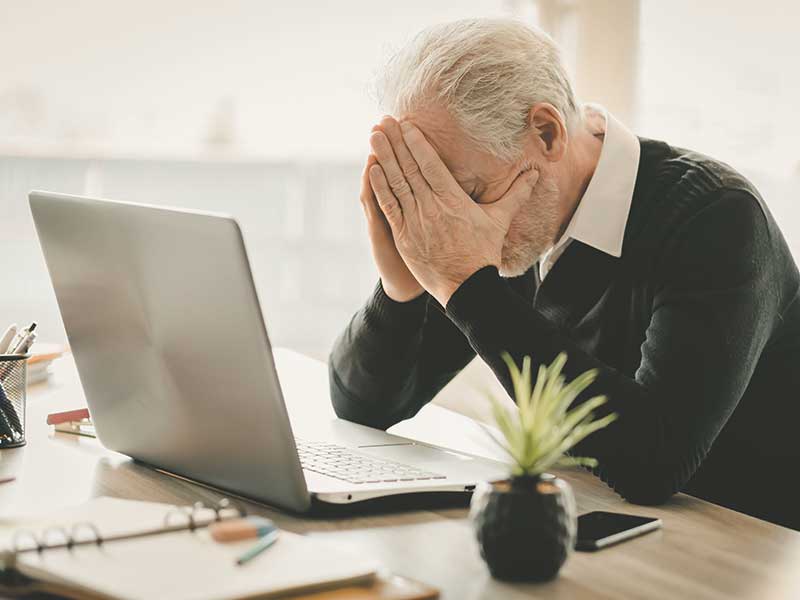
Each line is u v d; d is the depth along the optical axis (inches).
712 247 53.1
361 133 130.7
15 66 127.6
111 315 45.1
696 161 57.5
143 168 133.6
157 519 35.8
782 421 59.2
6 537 33.9
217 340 39.4
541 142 54.1
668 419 48.2
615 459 46.4
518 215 55.2
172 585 29.0
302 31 128.6
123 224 41.8
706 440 48.8
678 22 108.7
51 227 46.9
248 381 39.0
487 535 32.9
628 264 56.9
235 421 40.6
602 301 58.8
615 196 57.1
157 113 131.5
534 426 33.4
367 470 44.9
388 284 59.5
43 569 30.3
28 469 48.0
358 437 53.9
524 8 110.0
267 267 139.9
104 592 28.5
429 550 36.3
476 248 51.3
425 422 63.2
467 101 51.8
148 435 46.8
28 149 130.8
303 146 133.4
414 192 51.6
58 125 130.5
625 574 34.0
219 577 29.9
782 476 59.5
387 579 31.5
